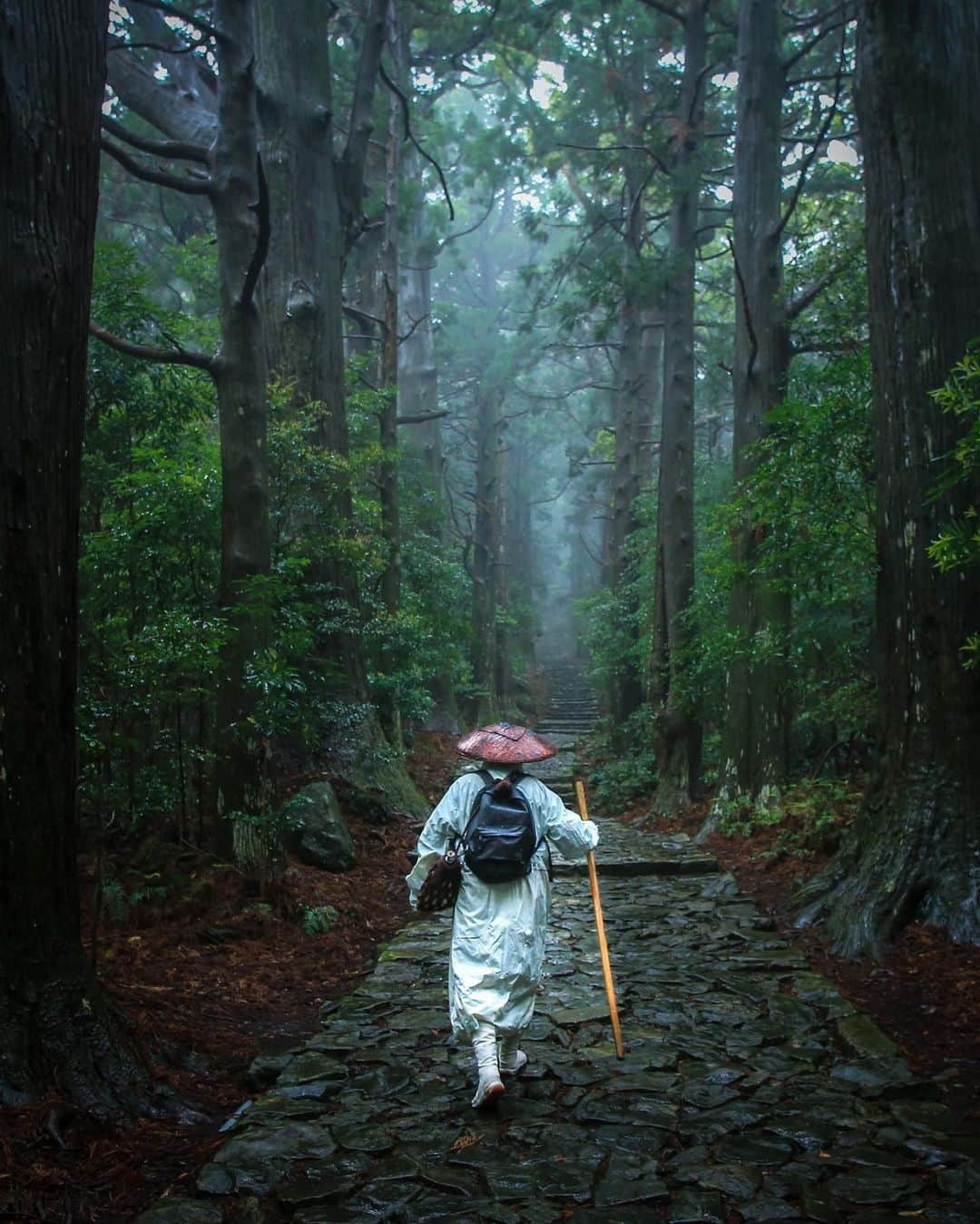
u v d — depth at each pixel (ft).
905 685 21.98
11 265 12.45
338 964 21.34
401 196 63.87
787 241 48.11
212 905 22.80
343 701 34.83
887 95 22.33
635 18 56.54
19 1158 10.91
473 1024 12.91
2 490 12.31
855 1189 10.69
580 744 68.64
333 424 37.32
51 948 12.70
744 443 37.68
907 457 21.94
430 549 56.29
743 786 37.04
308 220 37.47
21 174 12.60
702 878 29.55
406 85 61.21
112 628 23.98
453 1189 10.73
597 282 50.08
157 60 53.21
